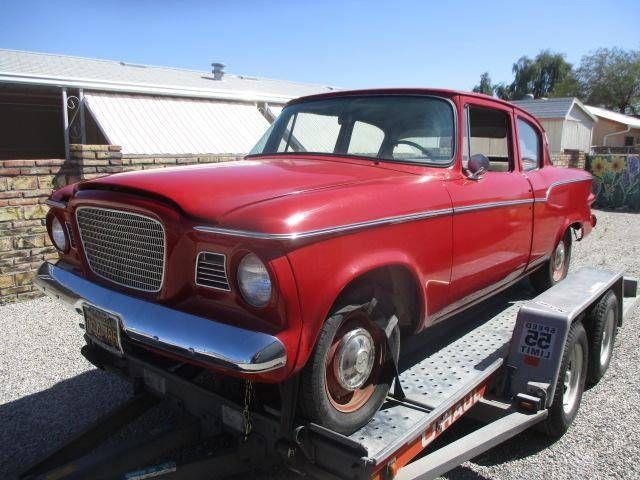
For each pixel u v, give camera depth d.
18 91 9.14
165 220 2.37
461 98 3.59
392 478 2.40
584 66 63.84
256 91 12.70
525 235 4.21
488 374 3.14
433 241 3.04
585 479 3.12
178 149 8.52
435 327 3.97
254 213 2.25
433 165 3.37
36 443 3.35
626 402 4.02
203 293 2.36
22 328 5.22
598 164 16.53
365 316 2.63
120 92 9.08
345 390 2.57
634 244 10.12
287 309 2.18
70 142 9.41
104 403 3.85
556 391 3.30
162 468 2.42
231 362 2.11
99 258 2.84
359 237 2.51
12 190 5.88
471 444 2.79
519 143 4.39
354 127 3.62
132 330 2.43
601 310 4.01
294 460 2.41
